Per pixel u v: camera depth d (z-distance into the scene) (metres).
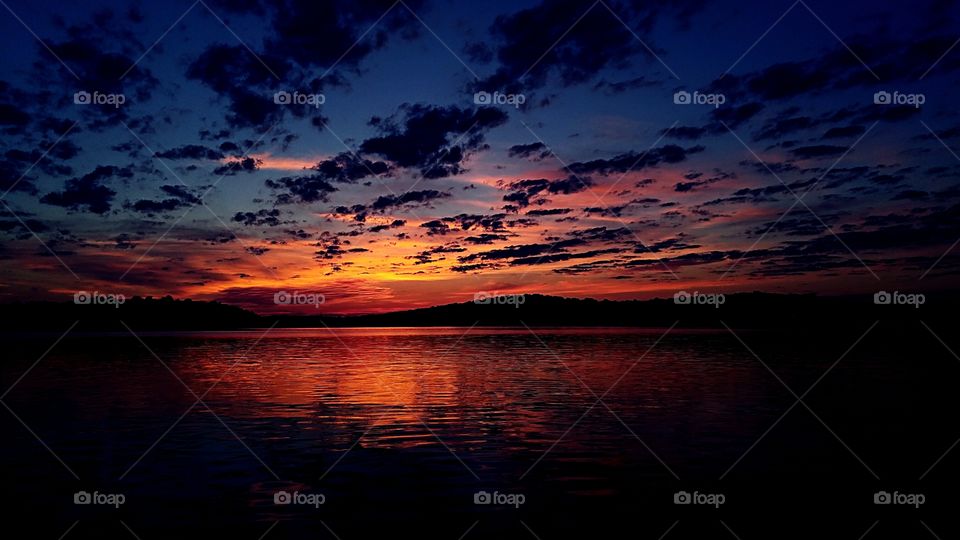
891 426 13.35
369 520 7.94
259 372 24.95
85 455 11.04
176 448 11.53
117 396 18.09
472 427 13.41
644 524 7.84
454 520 7.95
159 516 8.06
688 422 13.88
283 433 12.82
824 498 8.80
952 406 15.70
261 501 8.62
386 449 11.49
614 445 11.77
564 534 7.52
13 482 9.46
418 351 37.66
